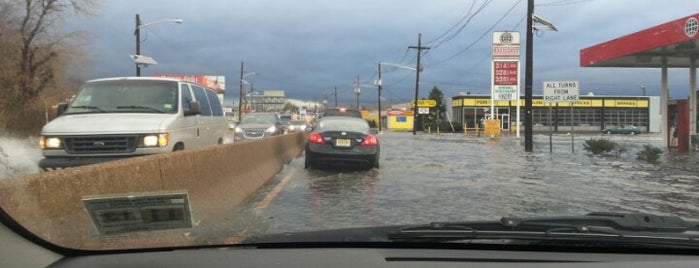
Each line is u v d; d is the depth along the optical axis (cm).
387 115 9300
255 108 13025
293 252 372
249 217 769
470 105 7831
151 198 462
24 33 3588
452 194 1066
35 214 407
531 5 2547
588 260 348
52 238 399
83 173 493
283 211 859
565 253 362
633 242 364
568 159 2009
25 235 374
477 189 1145
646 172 1548
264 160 1330
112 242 420
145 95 1050
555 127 7812
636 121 7944
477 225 409
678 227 405
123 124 929
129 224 449
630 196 1086
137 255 370
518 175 1438
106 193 531
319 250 376
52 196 437
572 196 1070
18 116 3256
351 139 1456
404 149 2553
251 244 395
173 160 717
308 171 1477
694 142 2595
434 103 7569
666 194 1120
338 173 1430
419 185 1198
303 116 10331
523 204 959
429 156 2088
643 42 2497
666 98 2809
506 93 4450
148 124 940
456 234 376
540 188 1180
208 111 1214
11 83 3419
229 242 422
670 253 363
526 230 388
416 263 344
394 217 813
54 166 902
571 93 2416
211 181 864
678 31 2236
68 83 3856
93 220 445
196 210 758
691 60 2723
